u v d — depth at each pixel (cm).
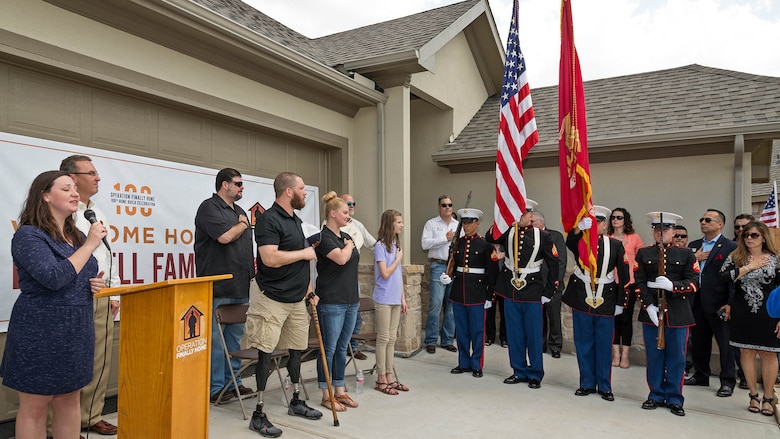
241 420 411
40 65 368
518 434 404
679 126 679
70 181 282
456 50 866
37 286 267
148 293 276
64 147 393
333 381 453
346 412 443
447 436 396
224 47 486
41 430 277
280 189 393
